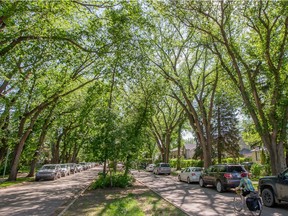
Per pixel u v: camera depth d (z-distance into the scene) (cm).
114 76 2281
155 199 1318
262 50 1781
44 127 3203
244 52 2050
